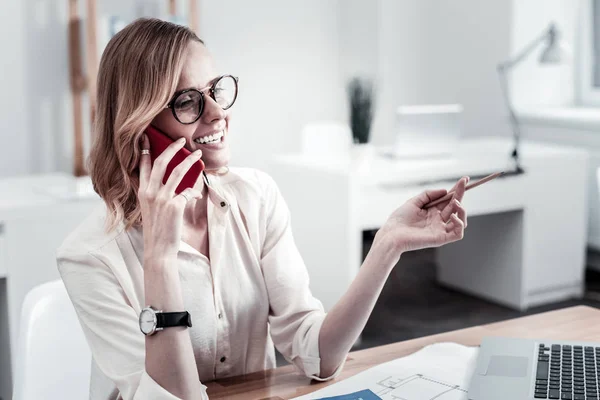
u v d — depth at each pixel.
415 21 4.86
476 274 3.80
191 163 1.18
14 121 3.85
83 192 2.98
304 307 1.38
